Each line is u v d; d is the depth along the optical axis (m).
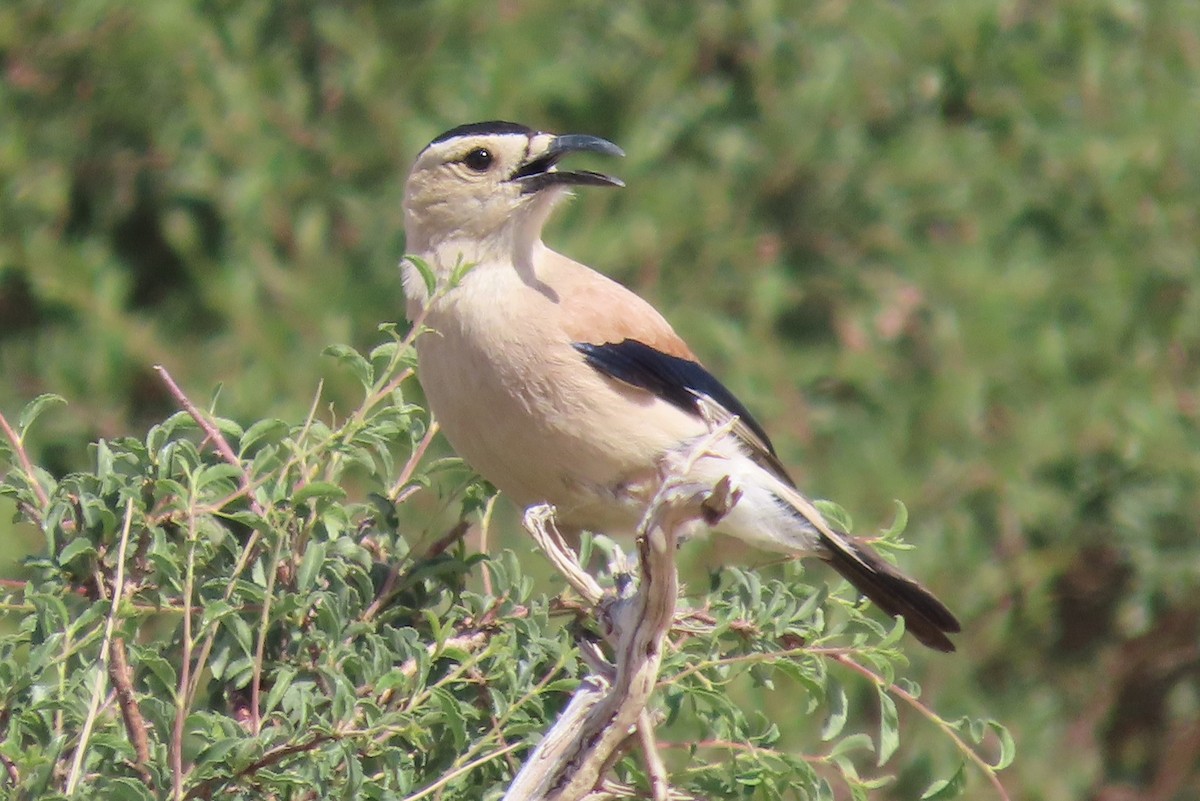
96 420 13.16
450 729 6.97
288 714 6.88
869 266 13.72
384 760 6.84
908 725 12.98
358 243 13.65
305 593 7.06
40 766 6.22
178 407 13.21
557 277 9.46
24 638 6.80
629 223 13.38
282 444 7.65
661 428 9.20
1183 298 13.66
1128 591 13.65
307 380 13.02
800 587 7.84
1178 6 14.06
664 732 9.84
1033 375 13.38
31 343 13.66
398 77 13.70
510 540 12.47
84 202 13.84
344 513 7.30
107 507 7.05
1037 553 13.32
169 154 13.60
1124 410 13.19
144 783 6.54
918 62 13.78
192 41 13.51
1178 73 14.01
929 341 13.55
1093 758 13.62
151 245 14.03
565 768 6.57
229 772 6.48
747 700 11.59
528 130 9.59
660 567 6.41
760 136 13.73
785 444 13.14
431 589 7.80
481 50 13.67
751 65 13.91
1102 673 13.75
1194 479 13.16
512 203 9.34
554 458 9.13
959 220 13.87
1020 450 13.12
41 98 13.75
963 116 14.15
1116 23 14.06
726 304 13.62
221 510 7.28
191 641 6.71
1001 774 13.09
